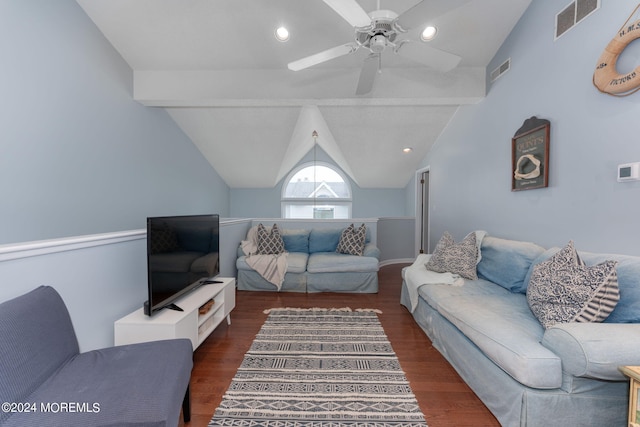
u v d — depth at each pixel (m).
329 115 4.63
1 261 1.30
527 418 1.39
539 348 1.44
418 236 6.11
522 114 2.77
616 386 1.38
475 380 1.81
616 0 1.84
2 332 1.08
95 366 1.30
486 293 2.33
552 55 2.38
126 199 3.51
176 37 3.16
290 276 3.96
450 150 4.51
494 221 3.26
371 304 3.50
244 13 2.88
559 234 2.32
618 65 1.82
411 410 1.68
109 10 2.86
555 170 2.35
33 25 2.38
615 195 1.86
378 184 7.24
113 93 3.28
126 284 2.09
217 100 3.66
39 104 2.43
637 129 1.73
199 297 2.31
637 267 1.54
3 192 2.18
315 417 1.62
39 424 0.99
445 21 2.86
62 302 1.42
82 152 2.87
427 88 3.52
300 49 3.26
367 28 1.95
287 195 7.64
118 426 1.01
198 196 5.46
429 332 2.56
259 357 2.25
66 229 2.70
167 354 1.42
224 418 1.61
